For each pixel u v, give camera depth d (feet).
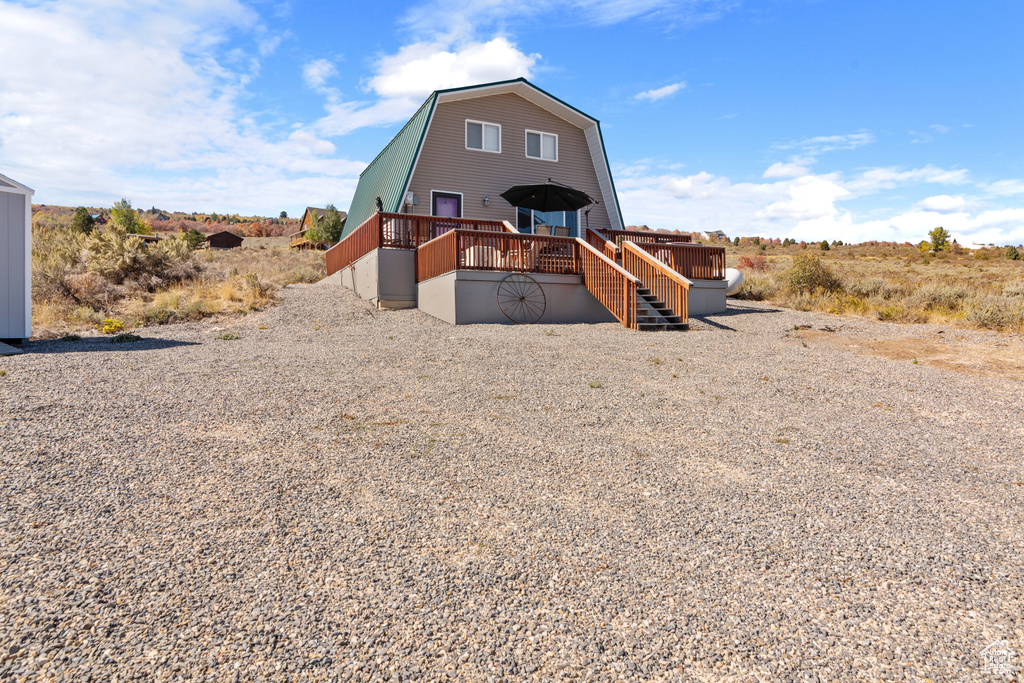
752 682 7.23
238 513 11.55
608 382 24.31
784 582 9.54
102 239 59.77
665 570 9.83
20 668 7.18
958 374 26.89
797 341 36.22
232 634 7.94
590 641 7.97
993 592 9.37
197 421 17.52
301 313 46.60
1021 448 16.63
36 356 27.63
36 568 9.42
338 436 16.60
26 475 13.05
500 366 27.27
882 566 10.09
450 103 63.77
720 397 22.09
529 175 67.92
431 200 62.75
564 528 11.30
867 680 7.29
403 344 33.45
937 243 261.03
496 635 8.07
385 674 7.24
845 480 13.98
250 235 352.28
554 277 46.52
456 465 14.53
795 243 325.42
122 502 11.91
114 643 7.70
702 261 51.19
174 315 43.93
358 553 10.19
